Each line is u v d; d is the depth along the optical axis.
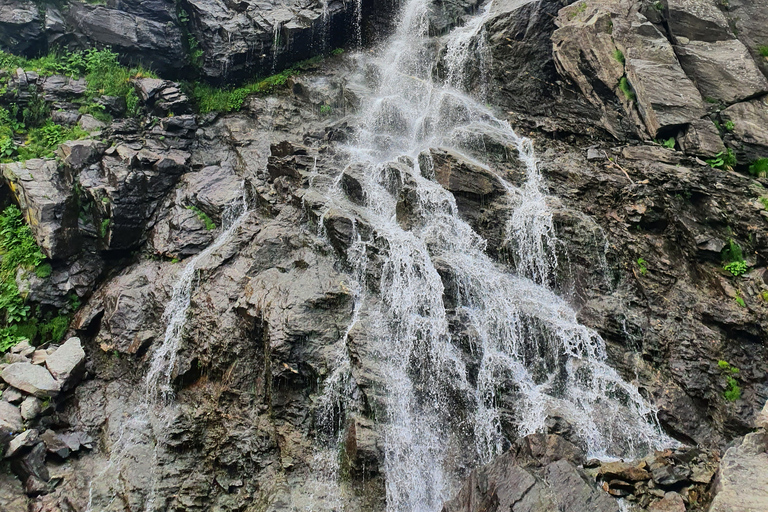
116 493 8.68
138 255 12.08
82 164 12.26
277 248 10.56
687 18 11.91
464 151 11.76
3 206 12.20
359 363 8.52
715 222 9.66
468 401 8.57
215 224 12.16
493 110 13.30
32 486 8.70
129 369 10.47
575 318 9.27
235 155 13.81
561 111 12.77
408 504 7.93
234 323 9.77
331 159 12.16
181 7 15.83
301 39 16.05
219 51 15.41
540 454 7.18
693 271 9.41
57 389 9.73
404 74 14.98
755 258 9.16
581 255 9.77
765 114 10.73
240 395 9.21
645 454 7.80
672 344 8.74
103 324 11.00
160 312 10.84
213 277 10.52
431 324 9.08
